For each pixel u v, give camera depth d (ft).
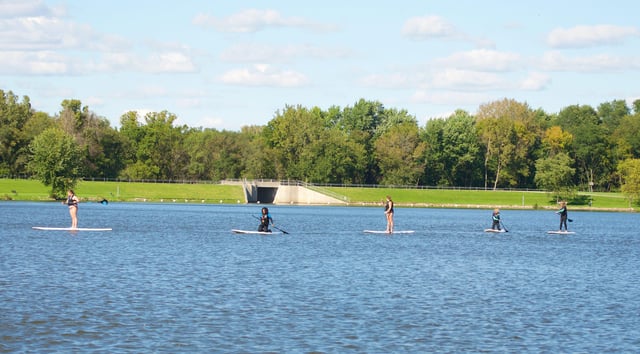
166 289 129.59
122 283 135.03
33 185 640.58
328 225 353.92
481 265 182.60
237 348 91.20
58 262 163.53
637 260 206.59
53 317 104.22
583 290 141.69
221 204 643.04
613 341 98.63
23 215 367.25
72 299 117.29
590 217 546.26
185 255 187.11
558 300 128.98
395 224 381.60
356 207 653.30
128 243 217.97
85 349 89.04
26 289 124.98
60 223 310.86
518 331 103.45
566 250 236.63
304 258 187.11
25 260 165.58
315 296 126.41
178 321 104.22
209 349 90.48
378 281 146.92
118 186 652.07
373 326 104.37
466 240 270.87
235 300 120.57
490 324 107.45
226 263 171.32
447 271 167.63
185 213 443.73
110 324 101.40
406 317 110.93
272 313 111.04
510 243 261.24
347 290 133.90
